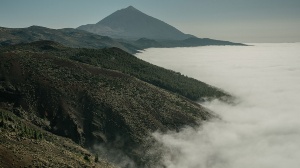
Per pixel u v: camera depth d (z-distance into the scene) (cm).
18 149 8469
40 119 17000
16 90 18112
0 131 9562
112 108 19500
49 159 8788
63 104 18425
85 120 18212
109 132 17975
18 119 15162
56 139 14425
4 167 7212
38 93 18538
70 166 8888
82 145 16662
